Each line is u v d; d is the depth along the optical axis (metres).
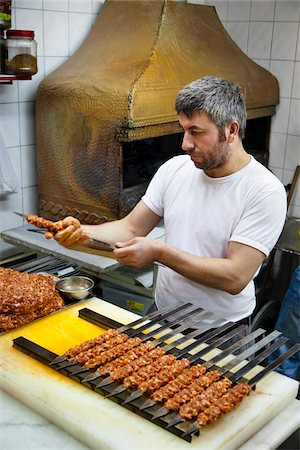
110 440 1.22
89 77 2.58
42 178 2.84
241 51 3.28
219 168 1.73
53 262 2.31
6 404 1.40
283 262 3.44
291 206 3.39
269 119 3.41
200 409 1.27
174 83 2.59
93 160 2.58
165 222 1.90
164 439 1.23
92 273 2.60
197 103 1.58
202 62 2.85
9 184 2.68
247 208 1.69
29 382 1.41
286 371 2.75
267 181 1.69
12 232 2.72
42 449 1.25
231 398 1.32
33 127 2.84
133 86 2.40
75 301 1.90
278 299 3.52
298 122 3.31
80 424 1.27
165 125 2.60
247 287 1.84
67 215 2.79
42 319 1.76
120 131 2.43
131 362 1.44
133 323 1.65
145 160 2.98
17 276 1.86
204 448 1.20
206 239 1.78
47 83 2.67
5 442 1.26
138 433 1.25
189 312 1.68
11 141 2.74
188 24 2.90
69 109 2.59
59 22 2.80
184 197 1.83
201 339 1.55
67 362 1.46
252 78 3.11
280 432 1.34
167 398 1.32
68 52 2.90
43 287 1.80
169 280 1.88
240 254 1.67
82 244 1.87
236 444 1.26
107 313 1.82
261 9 3.30
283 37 3.25
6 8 2.36
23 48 2.40
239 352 1.78
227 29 3.50
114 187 2.54
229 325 1.62
